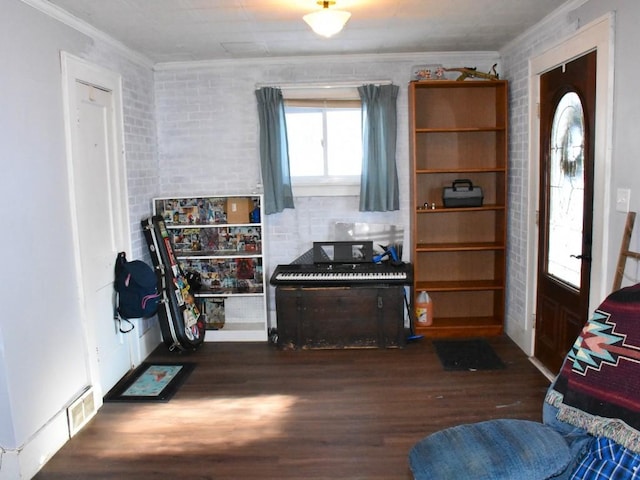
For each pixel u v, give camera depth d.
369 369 3.79
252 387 3.54
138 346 3.97
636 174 2.46
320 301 4.16
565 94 3.26
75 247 3.05
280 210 4.43
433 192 4.53
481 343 4.23
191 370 3.85
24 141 2.61
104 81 3.49
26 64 2.64
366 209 4.43
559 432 1.93
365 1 2.99
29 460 2.56
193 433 2.94
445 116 4.46
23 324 2.57
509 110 4.21
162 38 3.65
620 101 2.60
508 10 3.23
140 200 4.15
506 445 1.80
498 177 4.40
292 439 2.85
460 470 1.71
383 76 4.44
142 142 4.21
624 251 2.46
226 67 4.45
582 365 1.92
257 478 2.50
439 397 3.30
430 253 4.61
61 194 2.94
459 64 4.42
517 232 4.10
